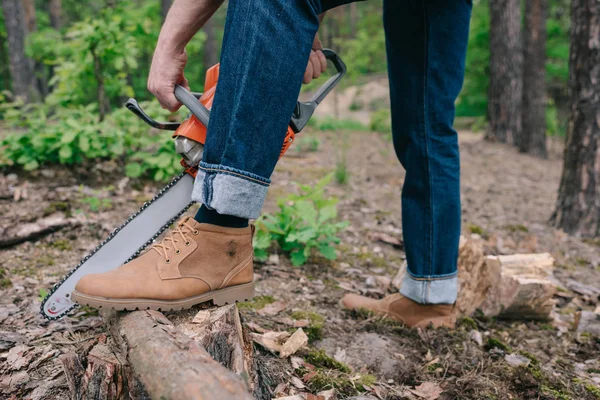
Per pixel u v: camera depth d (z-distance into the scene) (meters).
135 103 1.25
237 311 1.35
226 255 1.31
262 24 1.11
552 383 1.63
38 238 2.44
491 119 8.62
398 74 1.62
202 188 1.16
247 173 1.15
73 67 3.44
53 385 1.33
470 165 6.26
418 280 1.77
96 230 2.59
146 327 1.08
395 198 3.94
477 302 2.16
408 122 1.65
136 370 0.98
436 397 1.52
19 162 3.06
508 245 3.20
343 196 3.83
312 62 1.41
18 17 8.78
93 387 1.12
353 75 10.25
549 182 5.38
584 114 3.46
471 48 11.16
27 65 9.16
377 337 1.81
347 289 2.24
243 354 1.28
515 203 4.30
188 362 0.90
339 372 1.58
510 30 8.26
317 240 2.50
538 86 7.48
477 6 11.69
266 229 2.49
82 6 13.77
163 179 3.44
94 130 3.17
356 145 6.50
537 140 7.57
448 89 1.62
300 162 4.93
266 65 1.12
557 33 11.35
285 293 2.11
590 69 3.41
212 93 1.31
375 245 2.93
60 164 3.24
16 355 1.46
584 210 3.52
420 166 1.67
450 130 1.68
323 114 11.82
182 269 1.26
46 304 1.33
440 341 1.79
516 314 2.12
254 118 1.13
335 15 15.48
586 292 2.55
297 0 1.13
